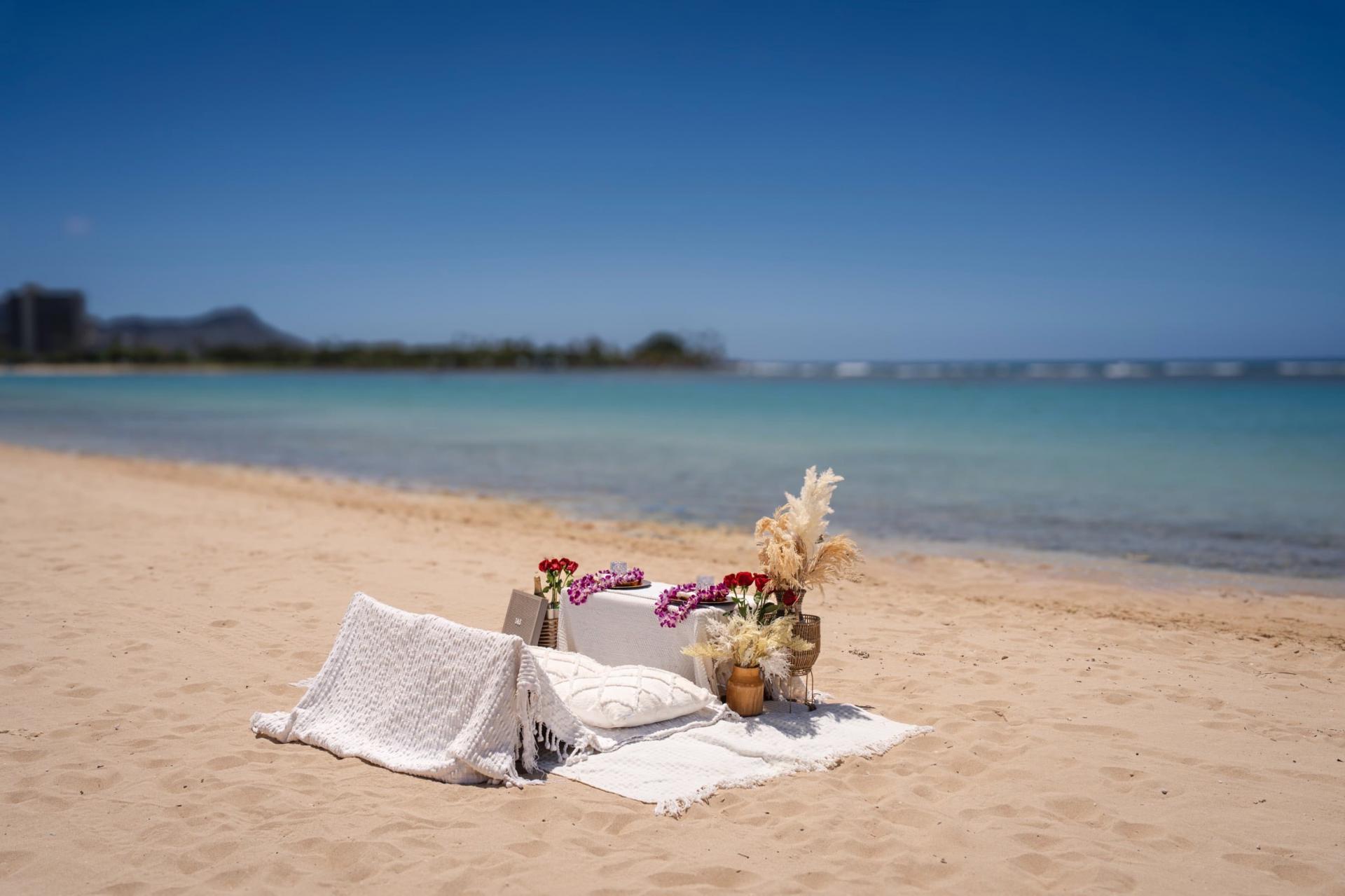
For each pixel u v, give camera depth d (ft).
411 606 30.71
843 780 17.28
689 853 14.34
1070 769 18.02
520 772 17.37
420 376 531.09
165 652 24.50
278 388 297.53
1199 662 25.81
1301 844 15.10
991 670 24.81
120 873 13.60
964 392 239.09
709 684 20.51
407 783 16.79
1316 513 54.49
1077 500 59.62
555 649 22.53
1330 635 28.99
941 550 44.37
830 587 35.50
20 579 32.53
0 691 21.36
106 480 64.39
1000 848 14.78
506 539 44.78
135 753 18.01
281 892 13.12
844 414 151.64
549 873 13.67
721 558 41.06
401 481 71.05
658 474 74.59
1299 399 178.81
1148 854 14.74
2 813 15.43
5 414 157.17
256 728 19.16
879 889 13.47
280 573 34.78
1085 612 31.89
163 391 269.85
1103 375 407.64
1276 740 19.81
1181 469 74.84
